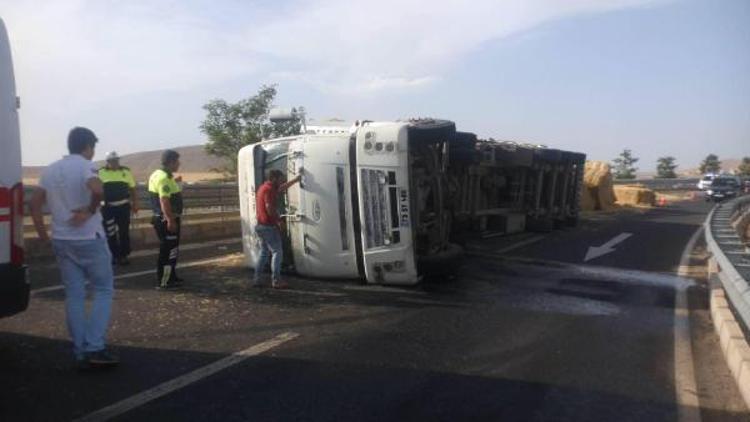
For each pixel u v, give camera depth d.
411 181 8.93
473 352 6.23
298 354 6.03
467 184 14.09
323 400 4.88
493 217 16.64
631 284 10.12
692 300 8.98
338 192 9.28
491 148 14.74
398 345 6.40
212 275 9.98
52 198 5.43
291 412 4.64
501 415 4.66
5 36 5.31
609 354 6.27
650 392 5.22
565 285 9.91
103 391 4.97
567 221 20.00
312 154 9.38
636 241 16.14
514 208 17.14
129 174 10.95
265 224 8.89
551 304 8.49
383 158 8.84
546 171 18.08
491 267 11.50
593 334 7.02
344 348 6.25
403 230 8.88
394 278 9.04
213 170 28.95
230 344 6.30
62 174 5.41
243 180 10.29
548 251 13.88
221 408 4.68
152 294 8.48
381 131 8.86
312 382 5.27
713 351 6.48
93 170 5.48
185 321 7.14
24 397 4.81
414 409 4.74
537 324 7.39
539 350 6.35
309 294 8.71
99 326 5.46
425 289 9.28
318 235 9.41
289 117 11.82
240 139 25.45
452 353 6.18
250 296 8.51
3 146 5.20
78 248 5.41
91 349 5.40
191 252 12.74
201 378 5.31
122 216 10.78
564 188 19.30
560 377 5.54
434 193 9.88
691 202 40.59
